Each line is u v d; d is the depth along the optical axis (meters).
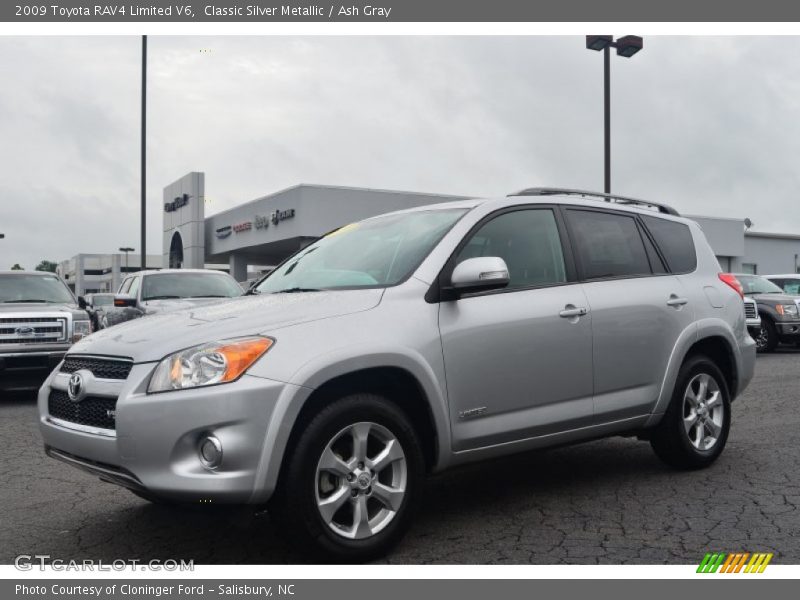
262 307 3.94
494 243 4.45
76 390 3.78
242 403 3.31
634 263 5.20
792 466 5.53
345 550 3.54
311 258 4.94
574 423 4.56
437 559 3.74
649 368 5.01
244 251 40.50
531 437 4.36
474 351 4.08
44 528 4.38
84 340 4.19
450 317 4.05
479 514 4.49
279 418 3.35
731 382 5.74
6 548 4.05
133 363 3.55
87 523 4.46
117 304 11.20
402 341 3.80
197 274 12.37
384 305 3.89
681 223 5.82
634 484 5.11
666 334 5.12
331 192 31.92
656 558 3.73
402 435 3.74
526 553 3.81
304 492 3.43
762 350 16.12
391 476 3.76
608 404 4.75
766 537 4.00
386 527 3.69
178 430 3.32
